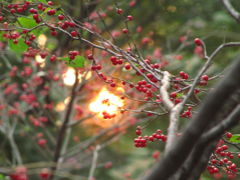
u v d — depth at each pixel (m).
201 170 1.75
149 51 7.92
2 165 7.38
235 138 3.06
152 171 1.56
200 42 3.09
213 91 1.51
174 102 3.08
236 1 7.73
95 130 9.79
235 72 1.47
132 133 9.48
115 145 10.45
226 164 3.17
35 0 3.41
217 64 7.32
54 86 7.73
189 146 1.53
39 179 8.19
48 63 7.68
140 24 9.06
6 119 7.46
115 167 9.68
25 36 3.52
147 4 9.30
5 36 3.78
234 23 8.04
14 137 8.72
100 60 6.04
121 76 5.97
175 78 3.17
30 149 8.84
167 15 9.37
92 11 5.92
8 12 3.61
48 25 3.13
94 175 9.48
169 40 8.07
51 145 8.99
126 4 7.16
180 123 5.00
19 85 8.62
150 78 3.37
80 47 4.62
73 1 6.35
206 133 1.64
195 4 9.18
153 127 8.94
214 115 1.52
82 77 6.11
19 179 2.49
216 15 8.27
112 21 8.12
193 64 7.54
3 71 8.52
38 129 8.88
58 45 6.32
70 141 9.59
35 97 7.38
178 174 1.70
